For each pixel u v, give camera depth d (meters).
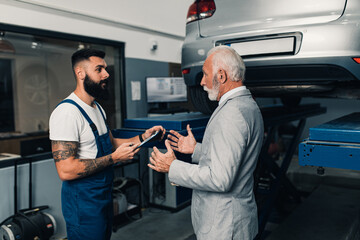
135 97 4.02
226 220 1.31
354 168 1.18
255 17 1.80
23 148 2.81
